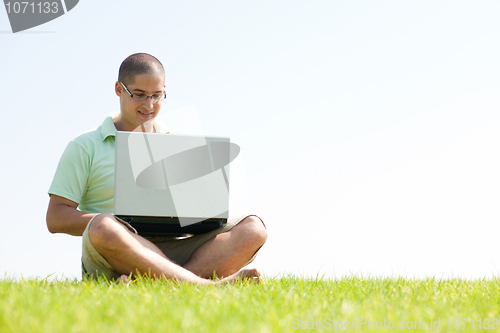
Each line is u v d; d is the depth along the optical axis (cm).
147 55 316
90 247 235
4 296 184
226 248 259
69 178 279
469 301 202
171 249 278
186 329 137
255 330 139
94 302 171
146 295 182
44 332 129
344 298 196
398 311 170
